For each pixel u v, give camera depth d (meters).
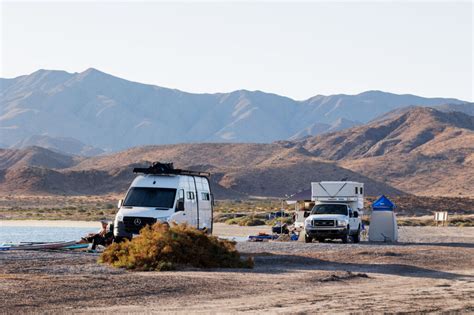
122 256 44.28
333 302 31.25
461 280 41.31
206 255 45.31
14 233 123.12
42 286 33.22
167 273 40.81
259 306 29.80
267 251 60.56
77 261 46.69
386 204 83.62
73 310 27.91
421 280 41.12
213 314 27.53
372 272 45.47
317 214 77.50
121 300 30.80
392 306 30.28
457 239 89.88
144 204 55.56
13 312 27.02
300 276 41.41
